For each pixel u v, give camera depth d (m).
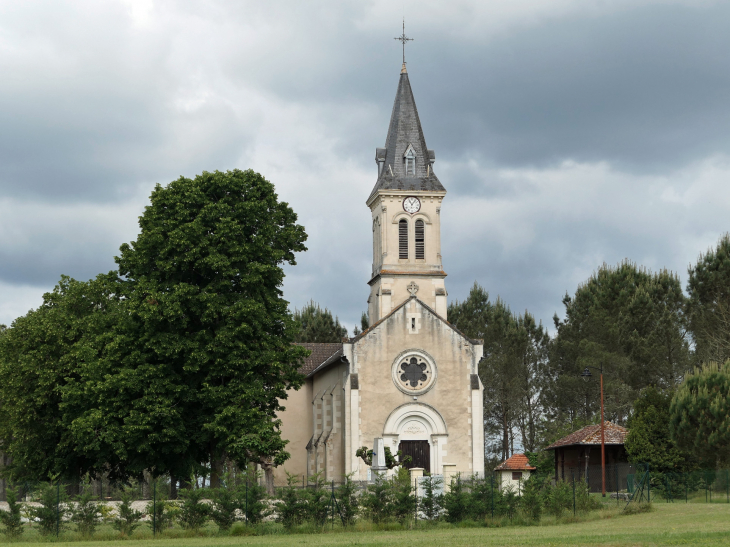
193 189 48.22
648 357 75.25
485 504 37.91
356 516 36.81
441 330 58.91
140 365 45.75
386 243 62.59
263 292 48.97
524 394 88.12
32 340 52.72
